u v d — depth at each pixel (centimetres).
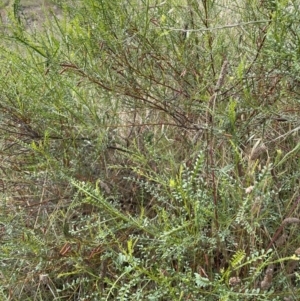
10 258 160
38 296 169
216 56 182
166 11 195
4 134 190
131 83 178
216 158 168
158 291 133
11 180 185
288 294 135
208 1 179
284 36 149
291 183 157
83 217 170
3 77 191
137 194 178
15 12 187
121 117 200
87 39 177
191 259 149
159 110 186
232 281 124
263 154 165
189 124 179
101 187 179
